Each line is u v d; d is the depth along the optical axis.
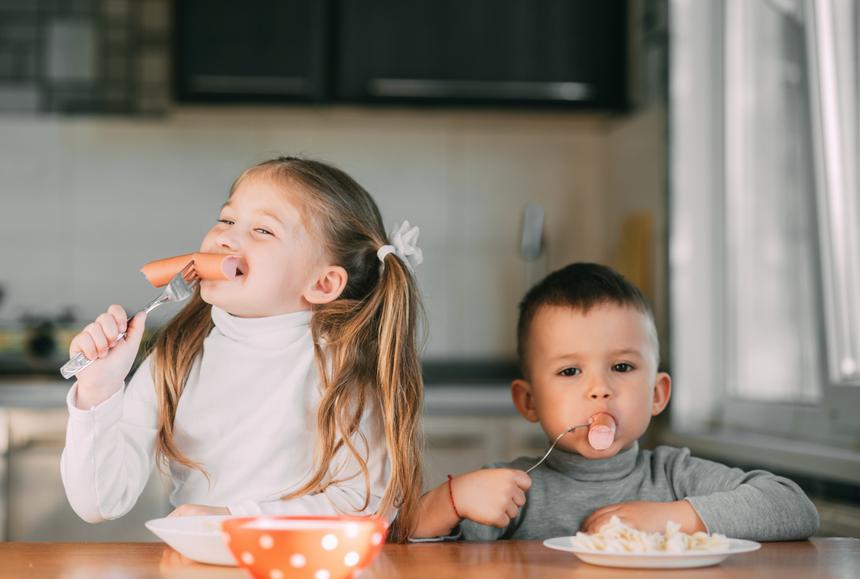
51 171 3.49
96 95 3.53
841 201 2.09
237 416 1.11
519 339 1.34
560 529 1.25
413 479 1.12
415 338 1.19
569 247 3.58
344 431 1.09
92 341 1.02
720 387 2.75
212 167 3.51
